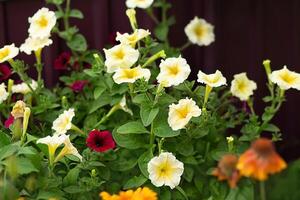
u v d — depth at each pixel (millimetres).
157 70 1996
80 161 1814
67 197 1815
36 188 1729
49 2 2105
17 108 1906
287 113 2320
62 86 2227
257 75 2309
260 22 2289
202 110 1854
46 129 1980
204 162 1931
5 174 1666
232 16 2281
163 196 1854
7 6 2172
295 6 2289
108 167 1870
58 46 2211
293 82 1898
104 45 2238
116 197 1668
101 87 1947
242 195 1811
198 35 2178
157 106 1841
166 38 2188
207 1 2264
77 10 2127
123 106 1925
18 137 1794
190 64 2297
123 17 2234
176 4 2264
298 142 2320
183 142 1889
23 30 2193
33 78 2221
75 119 2010
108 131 1917
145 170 1835
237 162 1524
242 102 2225
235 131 2225
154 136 1855
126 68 1871
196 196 1910
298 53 2309
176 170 1809
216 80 1865
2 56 1943
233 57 2301
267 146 1464
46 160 1789
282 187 2039
